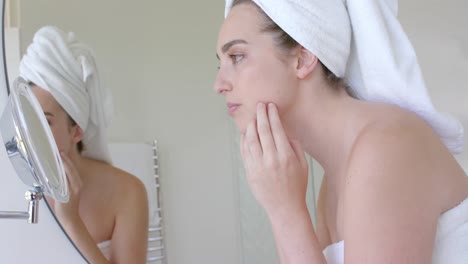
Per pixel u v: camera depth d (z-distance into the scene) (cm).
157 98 110
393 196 58
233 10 80
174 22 111
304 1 72
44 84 107
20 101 79
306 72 75
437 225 66
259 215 107
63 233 108
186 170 109
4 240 104
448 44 130
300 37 72
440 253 67
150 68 111
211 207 108
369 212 59
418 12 131
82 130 108
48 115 106
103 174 109
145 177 109
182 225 108
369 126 66
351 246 60
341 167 76
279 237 72
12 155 81
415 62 75
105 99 109
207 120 109
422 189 60
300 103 76
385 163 60
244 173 108
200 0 110
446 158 66
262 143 72
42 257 106
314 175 98
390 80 74
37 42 108
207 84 110
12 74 106
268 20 75
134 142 109
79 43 109
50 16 109
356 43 76
